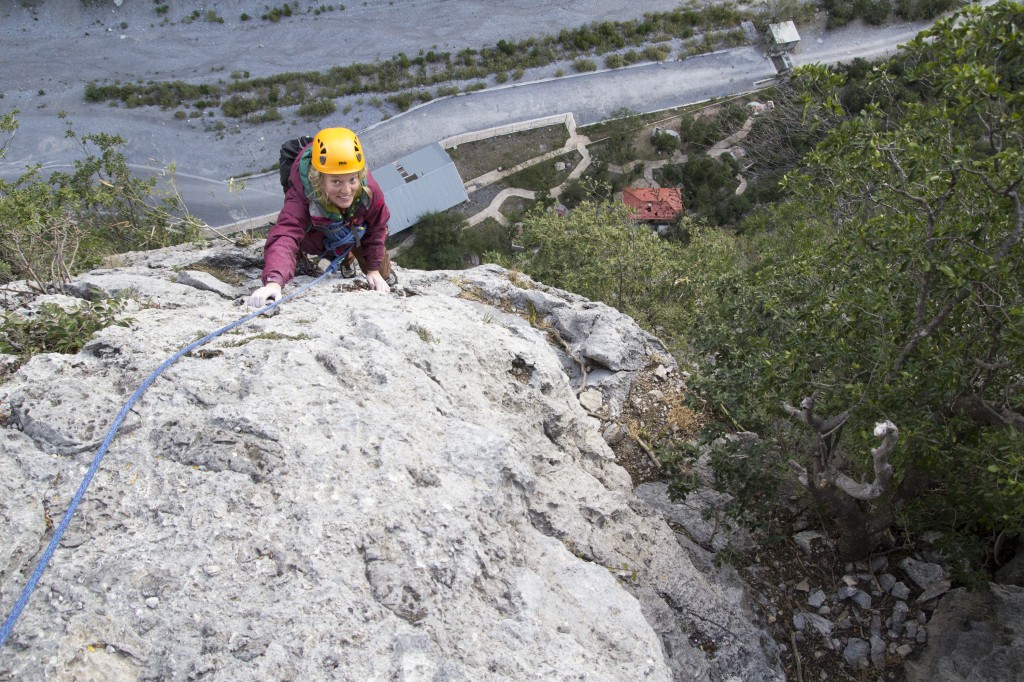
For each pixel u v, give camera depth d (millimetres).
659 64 51125
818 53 51219
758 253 13844
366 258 6090
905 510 6156
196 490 3783
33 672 3053
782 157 40625
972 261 5012
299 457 4047
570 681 3543
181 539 3562
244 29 52406
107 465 3840
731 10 53312
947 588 6121
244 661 3219
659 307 13031
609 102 49562
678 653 4926
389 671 3307
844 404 5617
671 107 49188
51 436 3949
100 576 3379
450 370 5387
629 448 7238
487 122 48406
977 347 5695
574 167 46594
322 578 3527
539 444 5574
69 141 46125
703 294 13109
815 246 6789
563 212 44312
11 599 3314
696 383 6262
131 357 4520
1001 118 4895
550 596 4164
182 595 3371
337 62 50906
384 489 4051
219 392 4305
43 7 52562
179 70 50156
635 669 4031
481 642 3643
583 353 7902
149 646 3221
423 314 5934
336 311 5562
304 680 3197
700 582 5543
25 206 7133
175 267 7168
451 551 3926
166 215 12680
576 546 5031
